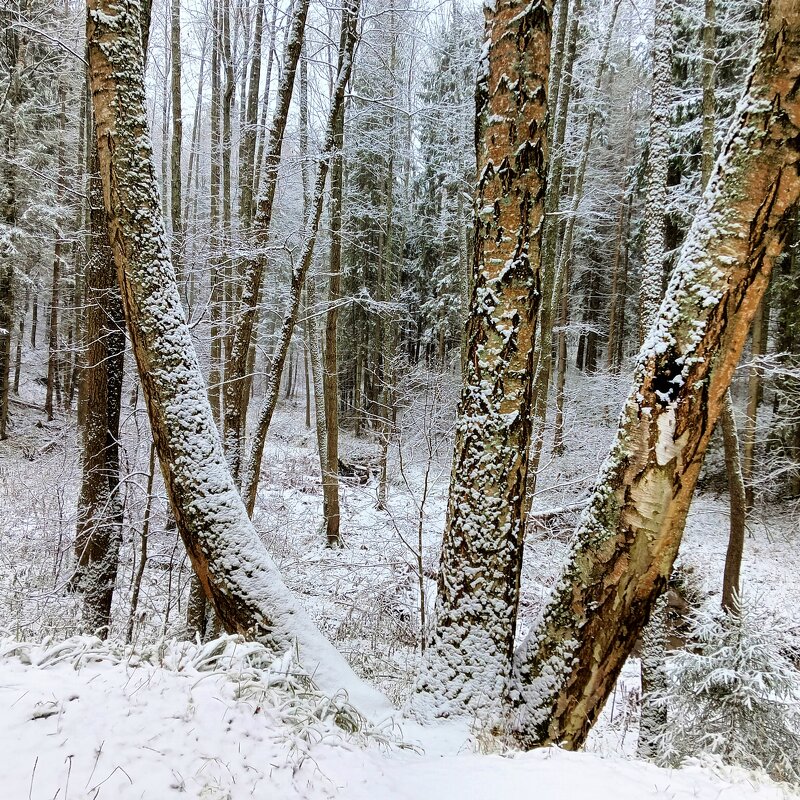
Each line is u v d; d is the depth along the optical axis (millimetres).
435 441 8070
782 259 12305
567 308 19422
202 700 1997
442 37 12523
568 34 10438
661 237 6246
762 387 13094
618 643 2650
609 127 16922
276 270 11266
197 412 3369
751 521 12047
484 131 3260
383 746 2555
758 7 10242
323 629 6941
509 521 3211
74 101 15156
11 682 1846
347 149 11227
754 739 4039
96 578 5527
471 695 2996
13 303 15750
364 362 22641
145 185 3369
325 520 10648
